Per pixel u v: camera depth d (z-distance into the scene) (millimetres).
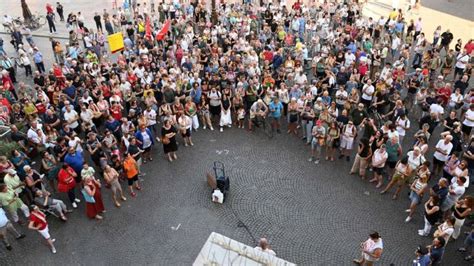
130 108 17953
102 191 15242
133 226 13656
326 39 25734
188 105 17969
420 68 20906
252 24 27375
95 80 19453
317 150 16531
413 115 19125
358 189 15008
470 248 12367
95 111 17422
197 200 14672
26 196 14133
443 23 29938
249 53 21859
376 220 13625
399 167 13922
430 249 11070
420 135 14898
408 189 14852
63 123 16625
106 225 13719
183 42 24281
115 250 12789
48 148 16172
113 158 14859
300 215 13930
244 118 19188
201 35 25531
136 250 12773
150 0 35406
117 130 16844
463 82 18625
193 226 13586
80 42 28047
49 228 13625
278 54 22109
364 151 14789
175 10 30953
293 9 30641
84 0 36938
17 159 14289
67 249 12852
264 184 15367
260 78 21391
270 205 14383
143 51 23250
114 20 28422
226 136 18344
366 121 15586
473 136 15203
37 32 29922
